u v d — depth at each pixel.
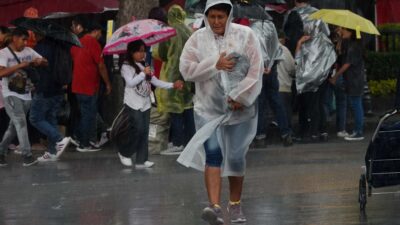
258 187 12.88
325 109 19.12
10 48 16.30
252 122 10.17
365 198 10.72
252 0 18.27
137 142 15.65
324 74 18.59
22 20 16.48
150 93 15.63
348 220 10.20
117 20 19.36
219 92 10.02
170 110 17.25
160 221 10.54
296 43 19.05
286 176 13.92
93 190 13.18
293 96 20.03
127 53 15.50
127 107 15.54
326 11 18.94
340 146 18.11
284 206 11.28
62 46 16.69
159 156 17.39
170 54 17.14
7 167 16.33
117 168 15.70
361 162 15.41
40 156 17.89
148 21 15.78
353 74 18.91
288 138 18.34
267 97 18.17
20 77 16.30
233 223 10.22
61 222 10.69
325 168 14.74
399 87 10.85
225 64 9.83
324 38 18.77
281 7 23.97
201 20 17.88
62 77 16.66
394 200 11.56
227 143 10.19
